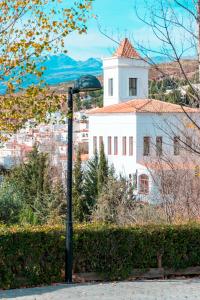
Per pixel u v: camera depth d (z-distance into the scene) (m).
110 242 21.03
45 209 49.47
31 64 24.91
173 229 21.81
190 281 20.62
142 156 73.31
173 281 20.66
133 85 88.75
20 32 25.02
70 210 20.33
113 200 48.34
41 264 20.16
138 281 20.77
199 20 22.19
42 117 25.14
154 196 45.69
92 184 59.00
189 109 29.86
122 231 21.20
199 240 22.11
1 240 19.59
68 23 25.02
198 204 31.56
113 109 80.06
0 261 19.61
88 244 20.84
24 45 24.59
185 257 21.97
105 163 60.62
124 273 21.17
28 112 25.05
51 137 82.81
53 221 44.25
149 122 72.81
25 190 55.34
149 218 33.09
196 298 17.22
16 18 25.03
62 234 20.42
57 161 72.81
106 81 90.50
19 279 19.83
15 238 19.78
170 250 21.73
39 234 20.08
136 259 21.39
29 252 19.94
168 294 17.83
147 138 73.19
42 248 20.11
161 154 39.78
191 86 22.94
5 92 24.98
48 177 55.50
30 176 56.06
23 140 96.19
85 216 53.88
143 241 21.42
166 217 31.28
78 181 57.59
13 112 25.02
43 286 19.84
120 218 37.72
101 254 21.00
